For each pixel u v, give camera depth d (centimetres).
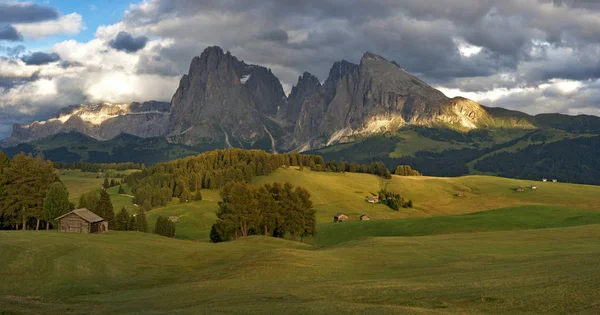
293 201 12419
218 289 5050
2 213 11962
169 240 9688
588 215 14688
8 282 5397
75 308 4431
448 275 5056
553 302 3434
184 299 4600
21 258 6212
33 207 12594
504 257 6247
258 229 12119
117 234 10538
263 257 6919
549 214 15075
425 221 14262
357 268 6203
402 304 3869
